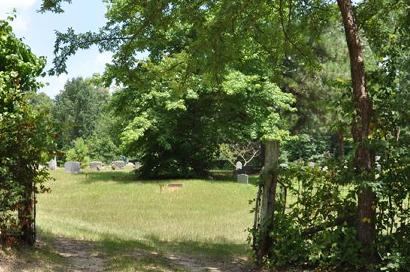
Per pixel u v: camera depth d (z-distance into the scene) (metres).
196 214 18.12
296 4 11.54
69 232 12.30
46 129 8.94
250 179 33.81
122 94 30.78
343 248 8.36
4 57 10.80
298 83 36.56
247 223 16.11
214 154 35.25
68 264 8.55
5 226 8.62
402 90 8.70
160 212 18.53
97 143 62.03
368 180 8.03
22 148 8.61
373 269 8.02
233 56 10.97
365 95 8.45
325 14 11.59
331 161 8.57
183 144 31.78
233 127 32.59
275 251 8.87
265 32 11.88
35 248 9.18
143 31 10.53
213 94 30.77
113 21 11.18
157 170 31.75
